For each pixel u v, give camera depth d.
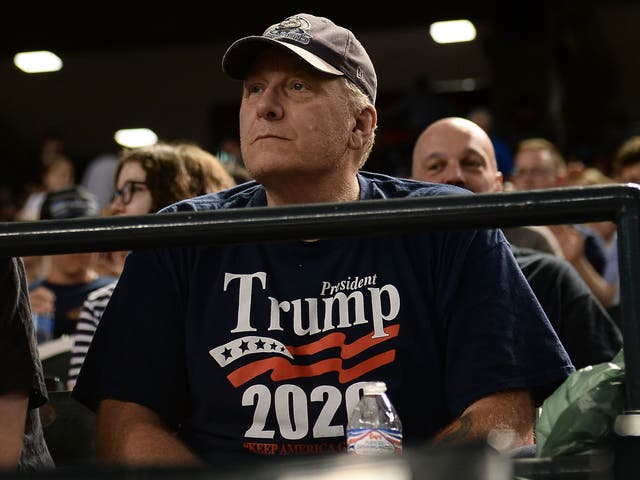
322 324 3.01
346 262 3.07
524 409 2.94
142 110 20.00
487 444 1.44
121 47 18.48
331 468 1.39
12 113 20.25
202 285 3.10
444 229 2.17
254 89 3.27
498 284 3.05
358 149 3.33
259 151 3.19
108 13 18.22
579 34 17.69
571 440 2.31
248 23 18.03
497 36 16.75
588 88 17.50
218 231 2.18
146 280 3.14
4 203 15.29
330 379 2.96
